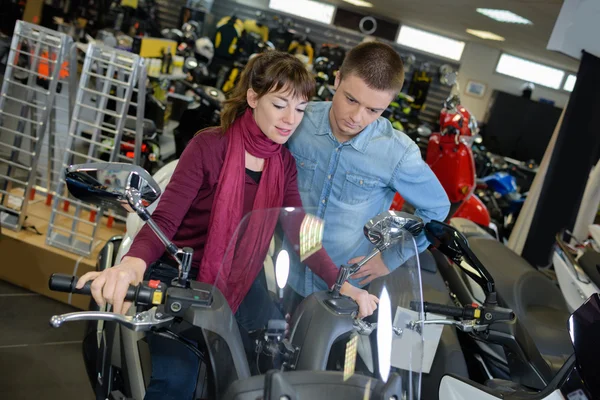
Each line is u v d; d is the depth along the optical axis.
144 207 1.38
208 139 1.69
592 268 3.30
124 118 3.54
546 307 2.77
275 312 1.36
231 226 1.67
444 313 1.75
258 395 1.20
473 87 11.85
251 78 1.65
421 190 2.06
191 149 1.69
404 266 1.48
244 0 11.87
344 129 1.89
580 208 5.16
